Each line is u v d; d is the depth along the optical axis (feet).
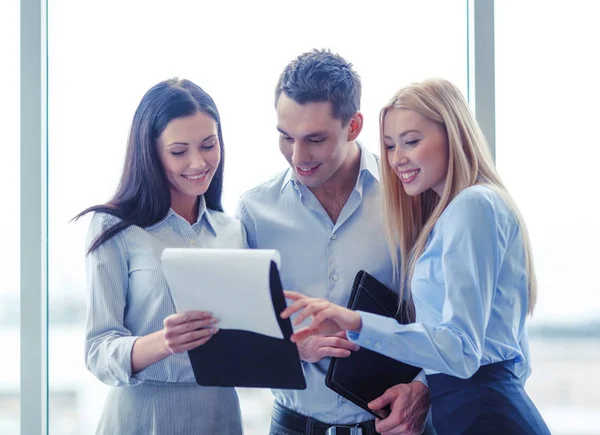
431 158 4.90
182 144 5.11
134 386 5.07
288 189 5.84
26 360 6.28
